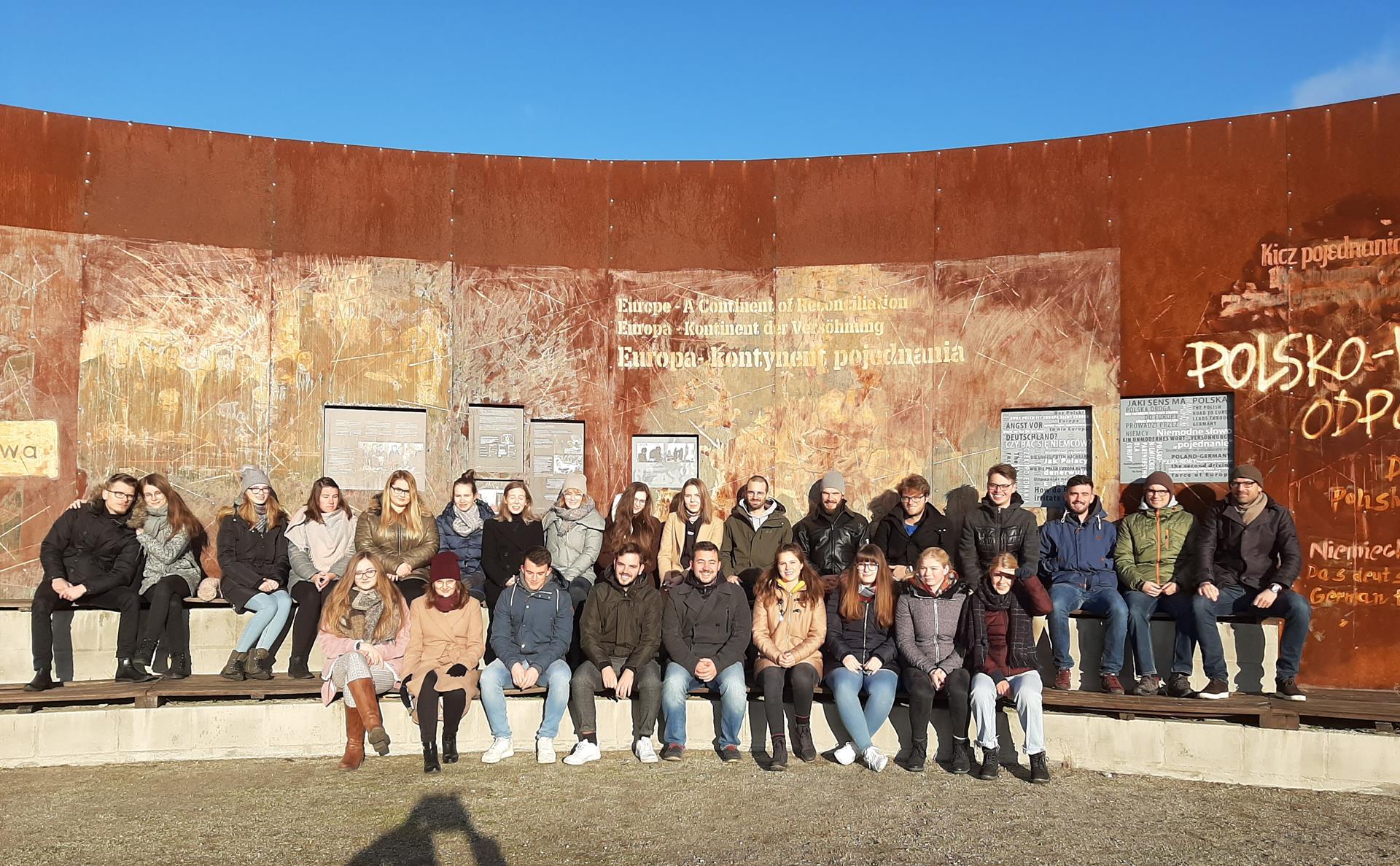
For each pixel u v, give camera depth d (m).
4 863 4.67
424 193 9.26
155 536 7.45
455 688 6.57
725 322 9.34
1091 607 7.27
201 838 5.01
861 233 9.20
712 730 7.04
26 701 6.48
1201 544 7.08
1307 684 7.73
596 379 9.34
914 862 4.74
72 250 8.46
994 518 7.60
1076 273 8.71
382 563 6.91
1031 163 8.89
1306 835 5.20
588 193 9.45
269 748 6.72
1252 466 7.18
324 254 9.03
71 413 8.38
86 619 7.46
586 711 6.68
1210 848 4.99
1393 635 7.55
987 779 6.25
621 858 4.76
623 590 6.96
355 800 5.68
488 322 9.28
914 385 9.02
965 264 8.99
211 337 8.75
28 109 8.40
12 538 8.16
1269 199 8.17
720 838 5.06
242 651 7.14
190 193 8.78
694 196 9.44
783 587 6.96
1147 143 8.57
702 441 9.27
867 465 9.05
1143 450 8.45
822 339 9.20
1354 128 7.93
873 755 6.50
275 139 8.99
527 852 4.83
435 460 9.12
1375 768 6.04
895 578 7.27
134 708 6.59
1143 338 8.48
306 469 8.88
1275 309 8.09
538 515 9.20
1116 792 6.00
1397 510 7.60
